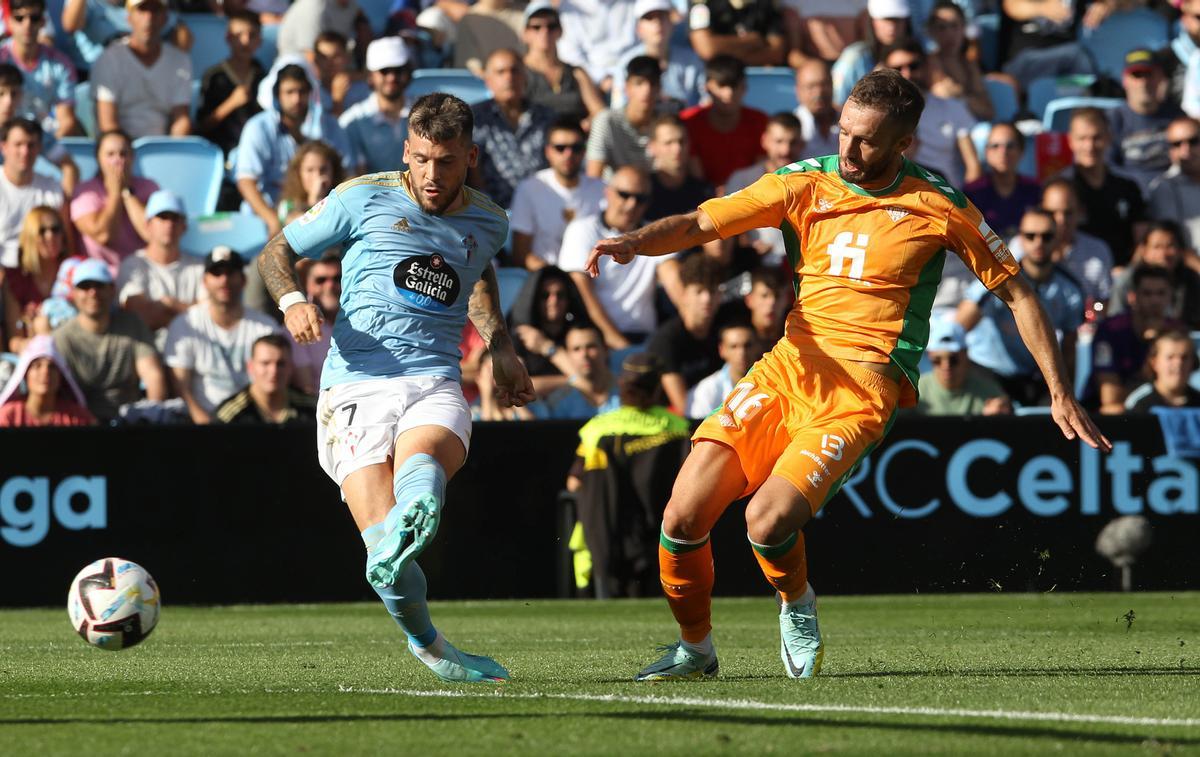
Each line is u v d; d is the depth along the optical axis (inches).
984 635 1067.3
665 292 1740.9
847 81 1978.3
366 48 2048.5
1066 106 2044.8
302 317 667.4
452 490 1485.0
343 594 1465.3
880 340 691.4
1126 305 1739.7
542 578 1486.2
